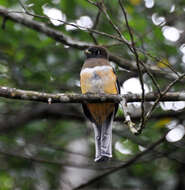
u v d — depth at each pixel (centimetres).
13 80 1166
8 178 1288
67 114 1309
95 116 979
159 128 1195
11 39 1208
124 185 1289
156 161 1351
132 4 1155
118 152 1286
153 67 1134
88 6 1127
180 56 1125
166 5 1173
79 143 1325
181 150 1216
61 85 1195
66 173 1298
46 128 1322
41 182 1257
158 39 1111
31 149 1284
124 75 1262
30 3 1054
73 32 1218
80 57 1272
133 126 761
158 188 1310
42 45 1213
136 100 851
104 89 980
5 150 1245
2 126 1302
